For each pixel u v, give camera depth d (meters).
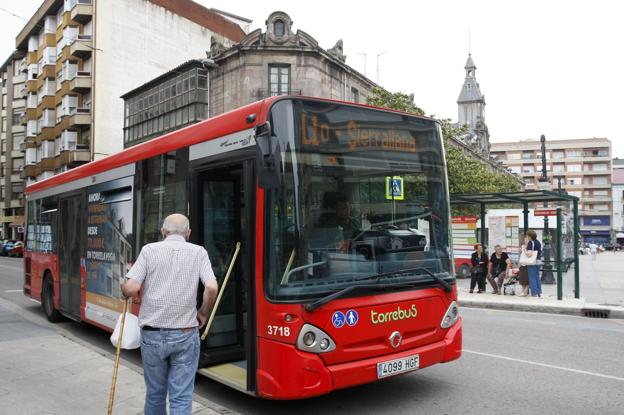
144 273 3.91
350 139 5.20
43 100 47.50
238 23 53.22
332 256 4.85
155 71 42.94
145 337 3.88
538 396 5.73
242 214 6.29
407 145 5.67
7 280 19.98
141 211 7.17
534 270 14.68
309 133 4.93
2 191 65.06
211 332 5.82
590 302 13.50
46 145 46.53
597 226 117.25
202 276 3.98
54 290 10.33
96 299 8.46
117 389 5.88
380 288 5.00
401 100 27.30
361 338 4.83
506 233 21.20
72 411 5.20
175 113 35.06
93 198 8.72
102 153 40.03
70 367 6.79
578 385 6.15
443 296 5.60
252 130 5.04
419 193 5.67
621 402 5.53
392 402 5.54
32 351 7.62
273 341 4.60
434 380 6.34
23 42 54.44
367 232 5.14
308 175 4.85
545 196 14.28
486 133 89.38
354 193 5.12
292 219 4.70
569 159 120.56
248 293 4.91
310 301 4.61
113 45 40.75
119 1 41.03
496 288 15.62
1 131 65.75
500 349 8.16
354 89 37.00
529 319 11.54
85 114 41.16
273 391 4.58
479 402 5.52
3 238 63.25
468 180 29.91
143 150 7.23
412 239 5.47
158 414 3.95
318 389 4.52
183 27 45.06
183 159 6.21
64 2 43.56
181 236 4.13
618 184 118.00
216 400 5.70
